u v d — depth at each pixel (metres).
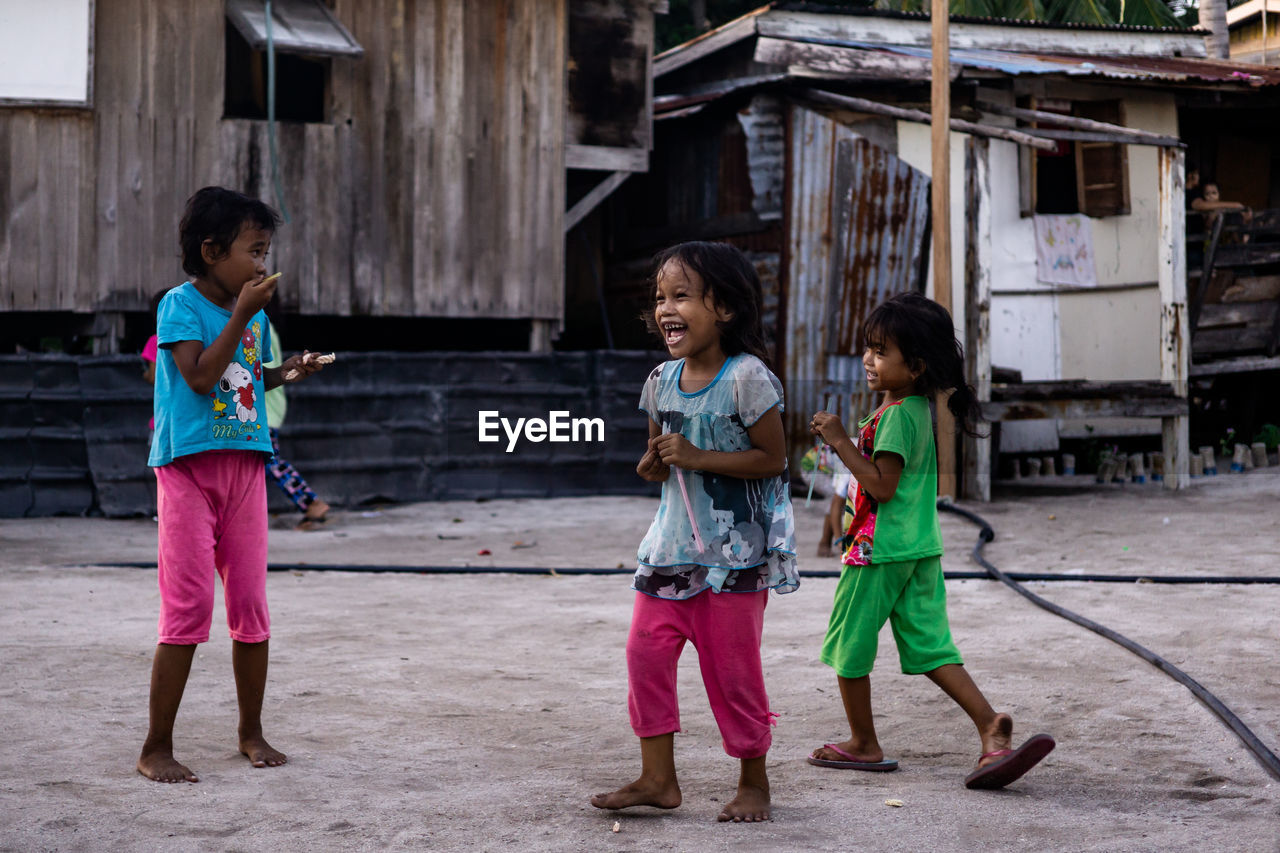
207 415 3.67
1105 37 16.02
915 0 21.77
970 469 11.78
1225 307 14.59
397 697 4.64
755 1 23.47
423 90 12.18
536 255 12.68
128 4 11.05
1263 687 4.69
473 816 3.29
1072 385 12.04
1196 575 7.41
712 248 3.34
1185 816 3.30
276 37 10.84
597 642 5.70
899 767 3.83
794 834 3.16
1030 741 3.43
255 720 3.86
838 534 8.61
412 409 11.77
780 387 3.33
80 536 9.49
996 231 13.85
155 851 2.99
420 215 12.20
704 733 4.23
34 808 3.29
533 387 12.19
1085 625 5.84
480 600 6.86
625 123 13.27
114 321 11.15
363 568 7.92
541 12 12.59
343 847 3.04
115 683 4.74
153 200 11.21
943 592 3.86
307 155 11.73
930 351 3.80
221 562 3.80
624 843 3.08
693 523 3.30
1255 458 14.45
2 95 10.70
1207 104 14.66
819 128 13.01
